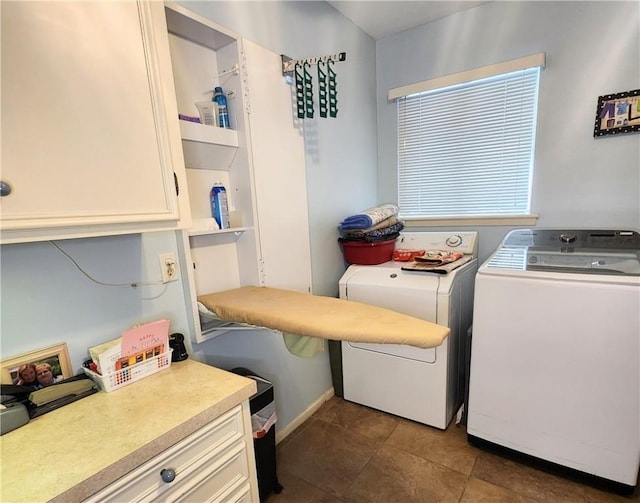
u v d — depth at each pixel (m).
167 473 0.79
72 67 0.76
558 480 1.50
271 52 1.60
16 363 0.90
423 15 2.22
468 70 2.22
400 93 2.47
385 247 2.19
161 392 0.96
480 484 1.51
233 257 1.61
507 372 1.54
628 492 1.38
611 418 1.35
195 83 1.40
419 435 1.85
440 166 2.46
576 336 1.36
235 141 1.47
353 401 2.19
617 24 1.78
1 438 0.78
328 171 2.12
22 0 0.68
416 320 1.19
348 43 2.26
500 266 1.58
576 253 1.71
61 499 0.62
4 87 0.66
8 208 0.68
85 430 0.80
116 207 0.86
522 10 2.01
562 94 1.97
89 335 1.05
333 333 1.07
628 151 1.83
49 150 0.73
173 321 1.29
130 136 0.88
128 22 0.87
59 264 0.98
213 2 1.39
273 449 1.50
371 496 1.49
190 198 1.41
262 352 1.74
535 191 2.12
